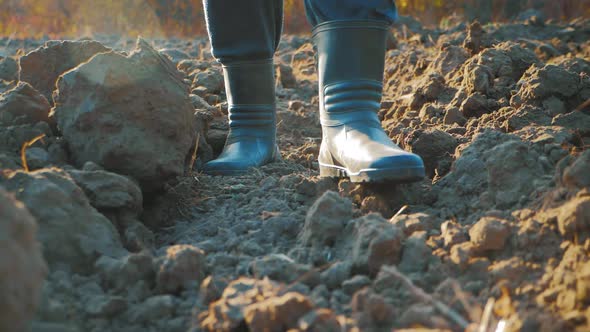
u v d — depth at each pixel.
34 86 2.50
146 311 1.52
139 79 2.04
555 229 1.65
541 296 1.49
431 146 2.39
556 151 2.03
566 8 8.75
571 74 2.73
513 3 8.77
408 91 3.81
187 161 2.49
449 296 1.52
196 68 3.93
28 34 8.16
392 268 1.57
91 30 8.10
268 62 2.57
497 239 1.64
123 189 1.91
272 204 2.14
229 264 1.78
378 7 2.21
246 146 2.58
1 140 2.05
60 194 1.70
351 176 2.15
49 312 1.41
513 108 2.75
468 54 3.73
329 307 1.54
